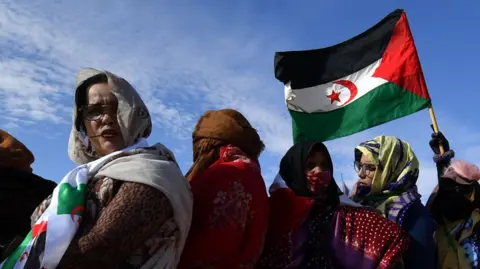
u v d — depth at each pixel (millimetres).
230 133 2637
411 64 5465
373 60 5648
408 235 3348
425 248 3566
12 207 2656
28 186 2779
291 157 3355
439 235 4223
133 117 2287
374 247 3201
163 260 1994
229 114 2768
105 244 1786
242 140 2658
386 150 4031
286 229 3084
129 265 1924
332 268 3104
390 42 5645
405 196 3844
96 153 2453
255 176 2471
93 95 2328
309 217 3234
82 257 1768
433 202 4297
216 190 2295
